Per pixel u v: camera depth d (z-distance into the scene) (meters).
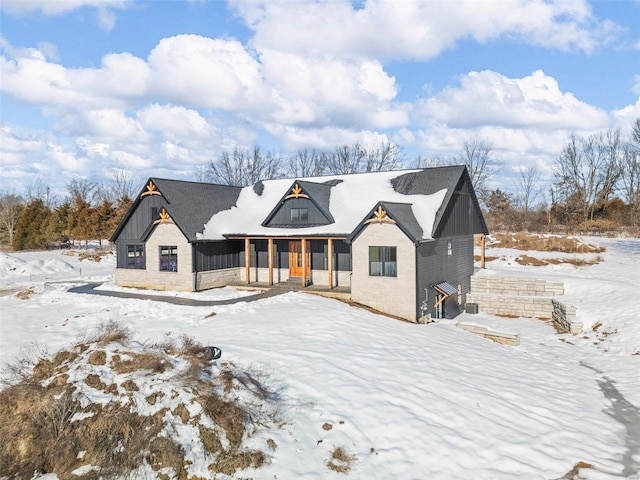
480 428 10.07
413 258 19.59
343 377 11.69
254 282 26.16
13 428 8.46
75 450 8.19
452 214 24.03
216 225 26.02
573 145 61.28
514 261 33.09
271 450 8.81
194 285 24.17
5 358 13.08
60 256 46.78
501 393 12.03
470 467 8.77
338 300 20.59
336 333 15.14
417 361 13.41
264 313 17.61
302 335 14.80
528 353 16.88
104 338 12.28
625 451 9.71
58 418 8.67
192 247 24.14
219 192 29.12
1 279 32.16
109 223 53.53
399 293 20.02
